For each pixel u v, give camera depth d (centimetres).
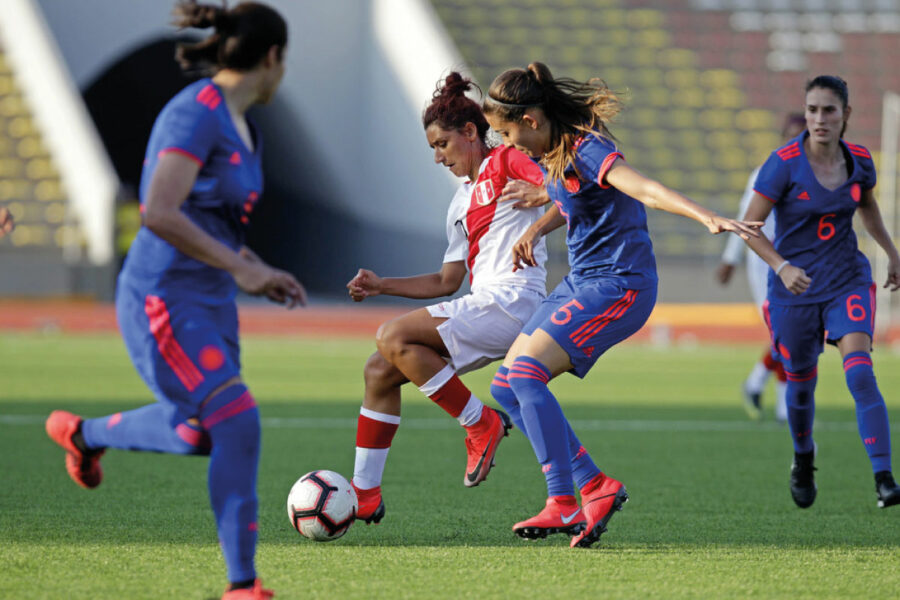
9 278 7469
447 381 1591
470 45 9688
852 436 2928
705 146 9256
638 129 9281
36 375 4359
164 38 8881
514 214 1691
